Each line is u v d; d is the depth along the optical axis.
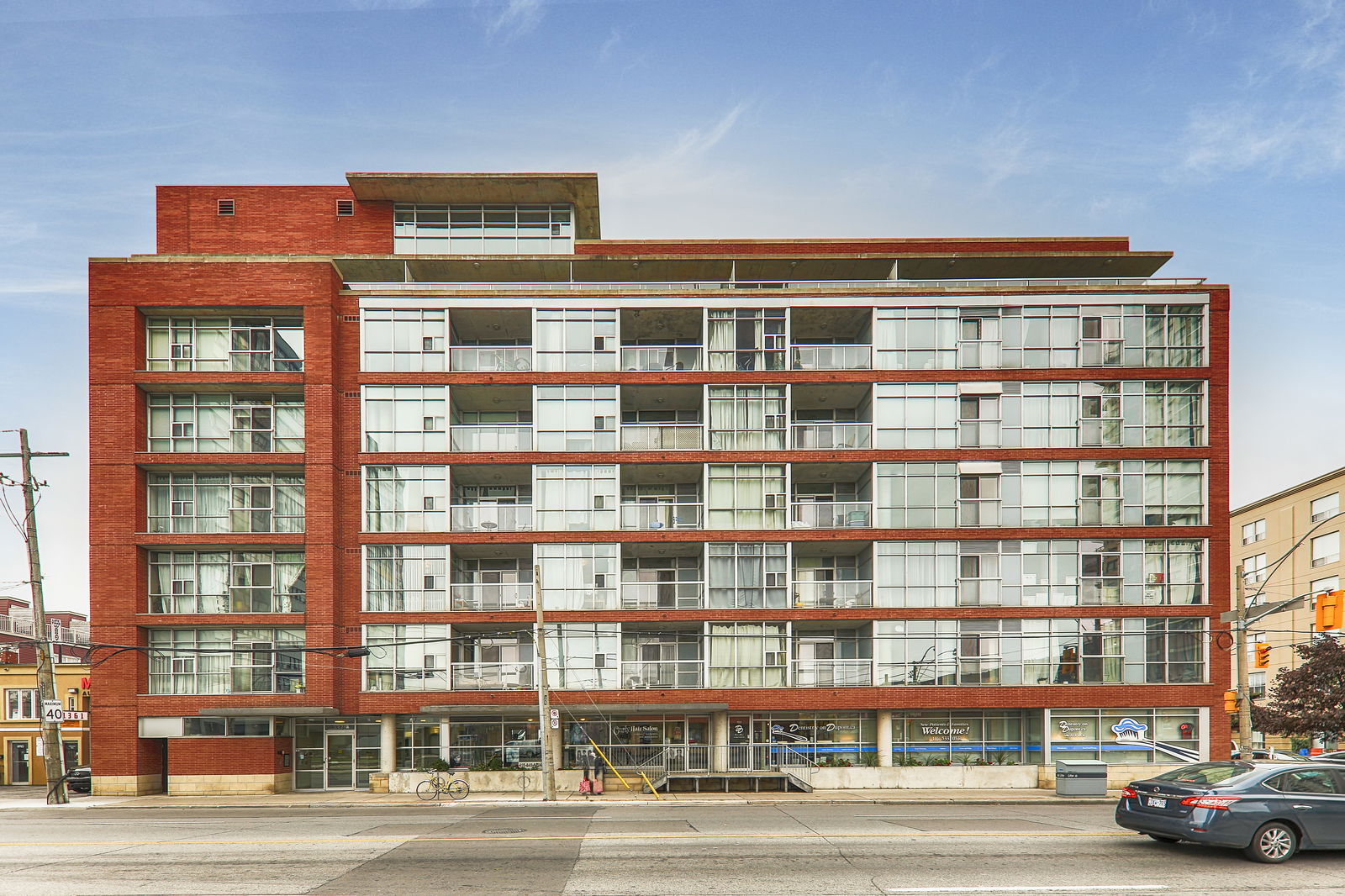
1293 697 48.03
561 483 36.59
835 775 33.94
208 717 34.75
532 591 36.28
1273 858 15.05
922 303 37.28
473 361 37.31
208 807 29.27
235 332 36.72
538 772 33.69
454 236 41.16
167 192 40.94
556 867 14.88
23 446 32.38
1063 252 40.25
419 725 36.31
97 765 34.50
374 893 13.12
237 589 35.91
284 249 40.78
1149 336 37.03
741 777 32.62
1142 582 36.19
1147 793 16.09
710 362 37.31
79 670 52.59
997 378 36.78
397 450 36.53
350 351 36.91
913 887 13.39
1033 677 35.81
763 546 36.41
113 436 35.41
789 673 35.97
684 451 36.62
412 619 35.69
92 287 35.75
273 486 36.41
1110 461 36.56
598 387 37.00
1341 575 60.22
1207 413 36.69
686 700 35.62
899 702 35.56
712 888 13.31
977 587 36.16
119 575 35.03
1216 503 36.38
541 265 39.59
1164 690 35.66
